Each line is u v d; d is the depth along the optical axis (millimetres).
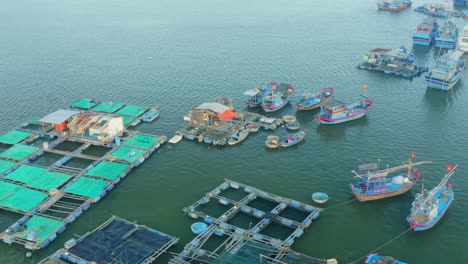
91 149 126375
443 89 164000
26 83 178250
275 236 90500
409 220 91000
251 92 152250
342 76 180000
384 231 92125
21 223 94125
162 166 118375
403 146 126000
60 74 187875
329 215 97125
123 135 132750
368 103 147625
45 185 106938
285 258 81938
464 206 98812
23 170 113625
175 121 143625
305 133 134625
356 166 116250
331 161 119062
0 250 88125
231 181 108375
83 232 92875
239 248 84625
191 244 86688
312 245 88375
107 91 169125
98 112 142500
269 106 146500
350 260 84438
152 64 198500
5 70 193000
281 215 96938
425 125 138375
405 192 103250
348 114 141000
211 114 136875
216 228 91500
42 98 163750
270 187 108375
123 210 100438
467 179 108938
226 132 132625
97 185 106812
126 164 116062
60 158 122500
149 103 157750
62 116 131500
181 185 110188
